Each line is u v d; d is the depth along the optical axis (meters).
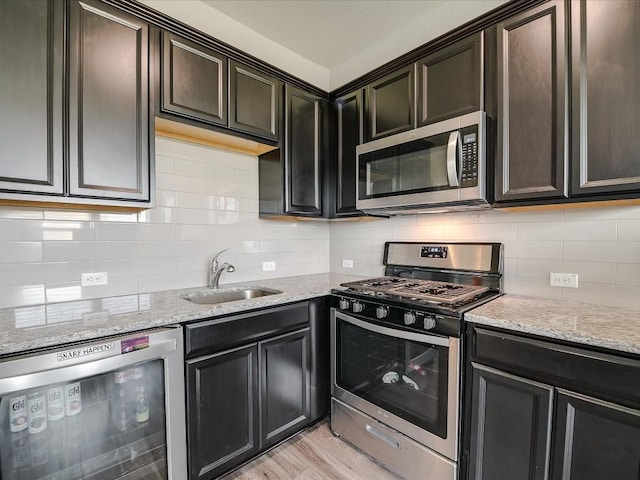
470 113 1.57
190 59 1.67
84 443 1.20
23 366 1.00
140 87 1.51
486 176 1.58
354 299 1.80
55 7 1.30
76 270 1.62
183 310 1.42
